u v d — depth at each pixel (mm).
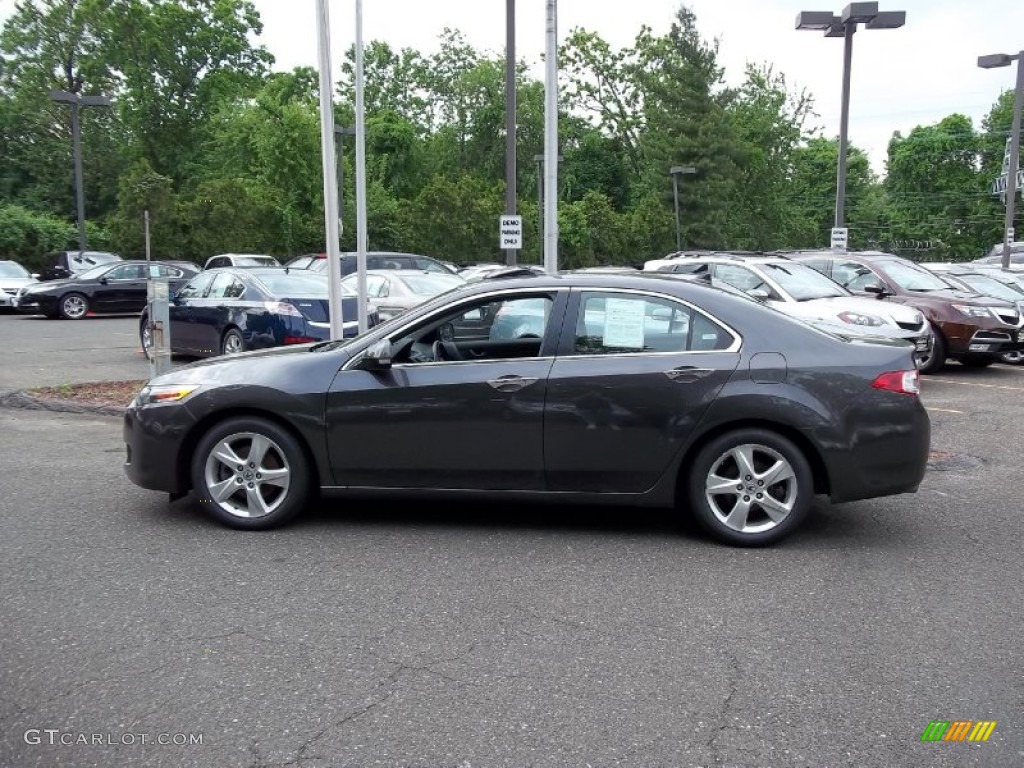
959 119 78062
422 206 33969
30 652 4059
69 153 50938
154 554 5414
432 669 3918
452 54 63062
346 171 39594
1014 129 23688
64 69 54500
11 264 28188
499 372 5637
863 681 3842
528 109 57031
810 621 4477
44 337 18938
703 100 52000
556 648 4141
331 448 5762
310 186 39500
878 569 5258
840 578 5094
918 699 3689
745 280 12062
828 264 14844
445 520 6156
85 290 24172
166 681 3793
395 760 3213
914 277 14672
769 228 60219
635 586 4941
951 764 3232
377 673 3879
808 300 11500
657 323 5684
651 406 5516
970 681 3852
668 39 53969
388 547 5578
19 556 5363
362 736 3373
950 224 77188
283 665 3945
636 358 5602
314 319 11953
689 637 4273
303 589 4855
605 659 4031
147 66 52094
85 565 5211
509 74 20391
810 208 79875
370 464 5762
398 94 62625
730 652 4113
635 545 5652
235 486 5879
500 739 3354
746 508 5570
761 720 3510
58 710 3559
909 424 5512
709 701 3654
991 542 5797
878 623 4461
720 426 5535
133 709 3564
